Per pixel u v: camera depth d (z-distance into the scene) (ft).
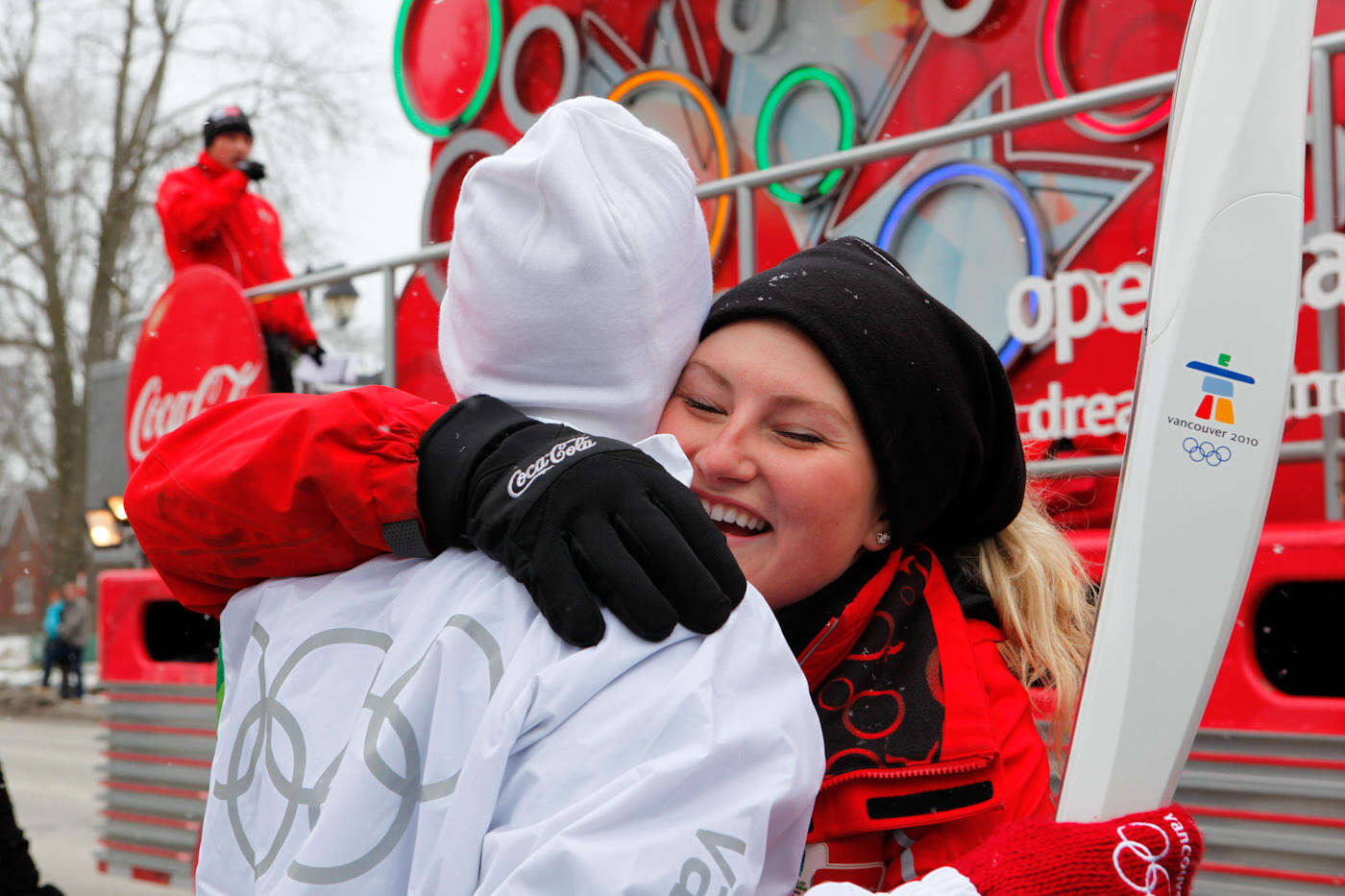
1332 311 6.88
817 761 3.05
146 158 64.90
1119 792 3.29
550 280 3.40
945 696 3.91
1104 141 9.70
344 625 3.39
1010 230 10.10
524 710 2.85
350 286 16.51
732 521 4.05
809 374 3.91
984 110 10.61
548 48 13.55
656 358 3.56
